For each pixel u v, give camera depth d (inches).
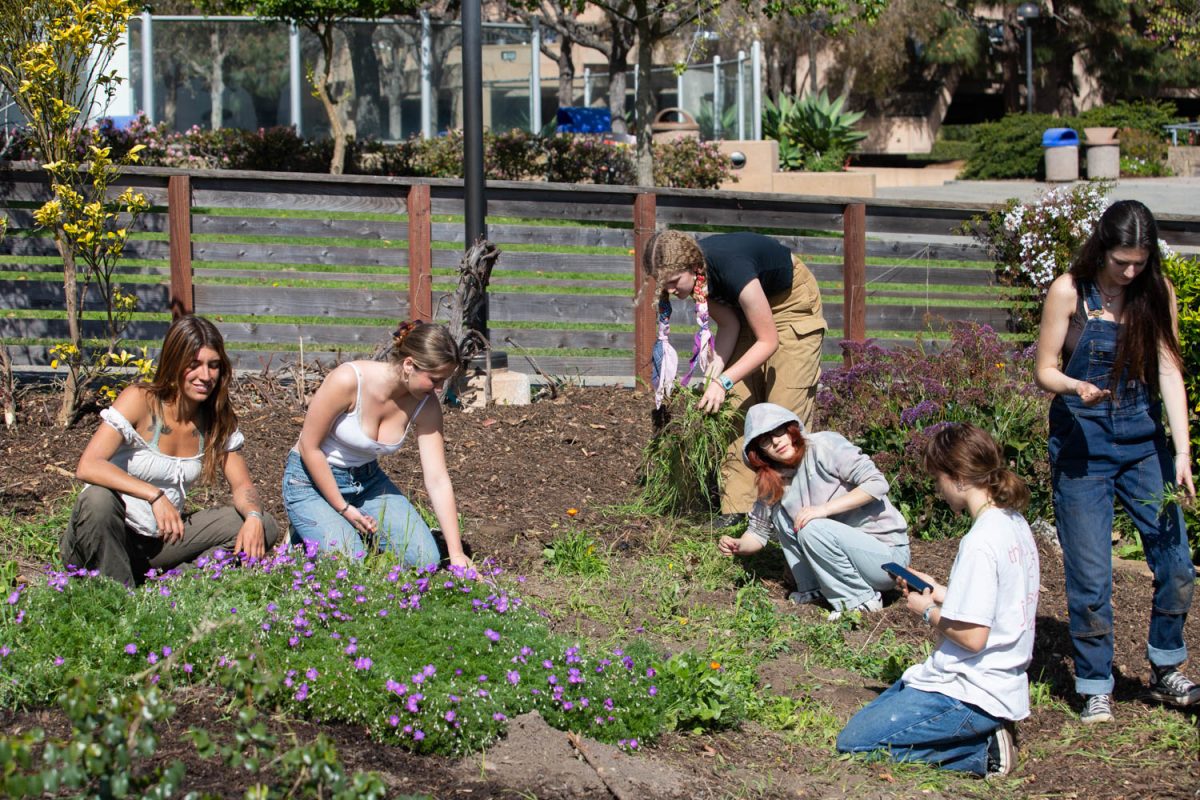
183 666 148.8
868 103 1332.4
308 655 152.2
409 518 199.0
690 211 365.7
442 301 324.8
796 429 207.8
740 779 149.7
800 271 237.8
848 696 181.3
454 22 771.4
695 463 236.2
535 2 708.7
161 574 187.3
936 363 273.9
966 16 1243.8
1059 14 1267.2
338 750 139.4
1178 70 1245.7
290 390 310.2
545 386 346.3
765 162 863.7
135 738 94.4
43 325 347.9
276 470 260.2
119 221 345.1
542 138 704.4
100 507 178.7
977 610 153.6
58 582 161.6
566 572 218.4
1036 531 252.4
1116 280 168.1
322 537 194.5
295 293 350.9
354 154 699.4
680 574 222.5
